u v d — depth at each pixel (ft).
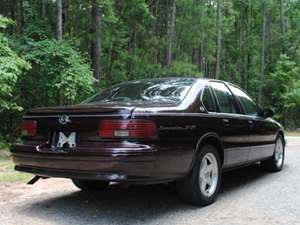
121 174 14.57
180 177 16.53
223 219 15.93
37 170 16.69
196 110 17.61
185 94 17.98
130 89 19.62
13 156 17.57
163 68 84.48
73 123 15.76
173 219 15.89
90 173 15.06
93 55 60.90
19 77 41.50
